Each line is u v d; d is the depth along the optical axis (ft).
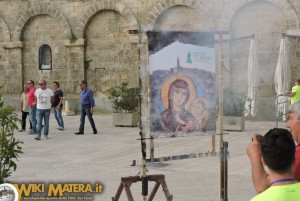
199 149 43.86
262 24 69.00
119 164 37.83
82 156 41.60
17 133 57.47
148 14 77.10
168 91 19.95
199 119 20.77
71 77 83.56
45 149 45.50
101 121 70.69
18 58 86.94
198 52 20.47
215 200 27.14
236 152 42.52
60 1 83.46
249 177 32.89
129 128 62.39
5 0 86.94
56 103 60.23
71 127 63.52
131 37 78.89
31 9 85.40
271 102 67.77
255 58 58.23
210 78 20.88
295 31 66.85
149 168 35.88
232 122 57.62
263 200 10.18
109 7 79.77
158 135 19.98
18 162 38.86
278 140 10.68
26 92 59.11
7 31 87.15
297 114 14.48
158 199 27.43
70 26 83.05
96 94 82.33
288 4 67.05
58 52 84.38
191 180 32.04
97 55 81.92
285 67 57.47
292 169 10.68
